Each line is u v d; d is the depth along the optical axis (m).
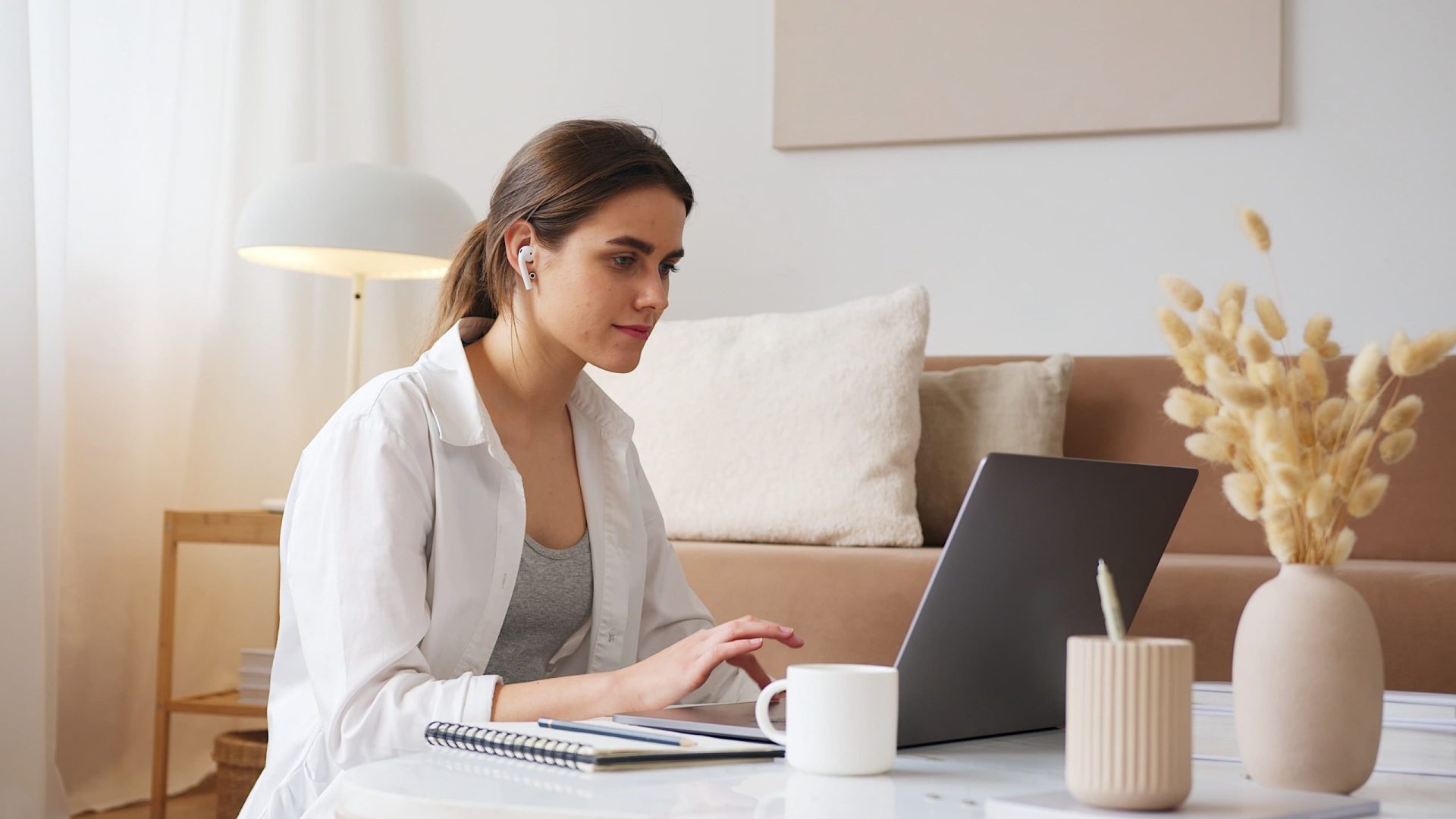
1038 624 0.97
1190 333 0.83
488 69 3.20
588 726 0.89
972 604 0.91
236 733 2.41
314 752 1.11
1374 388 0.78
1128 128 2.78
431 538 1.19
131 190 2.72
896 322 2.39
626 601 1.36
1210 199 2.75
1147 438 2.41
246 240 2.46
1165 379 2.44
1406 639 1.75
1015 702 0.98
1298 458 0.77
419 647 1.18
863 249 2.95
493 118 3.20
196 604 2.84
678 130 3.08
